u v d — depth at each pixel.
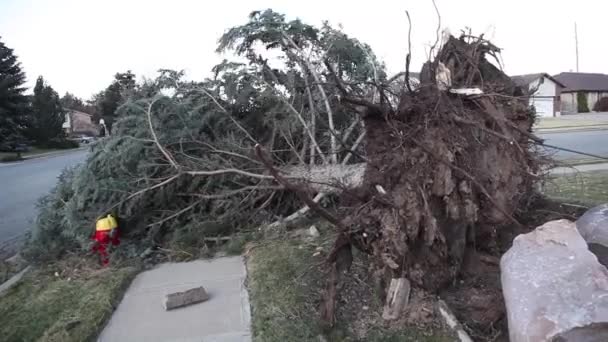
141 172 6.27
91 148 6.54
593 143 16.08
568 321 2.37
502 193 4.23
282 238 6.05
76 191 6.01
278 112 6.96
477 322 3.64
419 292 3.95
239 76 7.29
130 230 6.30
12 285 5.31
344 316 3.88
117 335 3.85
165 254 5.96
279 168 6.48
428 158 3.94
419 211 3.80
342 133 6.88
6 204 11.56
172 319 4.08
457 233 4.01
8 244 7.56
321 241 5.71
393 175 4.00
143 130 6.30
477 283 4.06
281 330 3.70
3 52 44.97
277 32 7.36
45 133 47.16
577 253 2.81
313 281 4.51
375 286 4.19
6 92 43.09
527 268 2.88
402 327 3.67
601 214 3.36
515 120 4.65
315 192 6.45
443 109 4.04
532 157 4.68
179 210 6.42
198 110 7.04
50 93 51.38
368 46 7.48
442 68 4.36
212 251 6.02
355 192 4.32
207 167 6.30
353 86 6.62
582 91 47.88
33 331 4.03
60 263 5.86
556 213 4.95
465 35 4.84
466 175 3.78
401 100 4.29
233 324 3.91
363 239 3.93
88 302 4.51
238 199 6.52
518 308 2.66
